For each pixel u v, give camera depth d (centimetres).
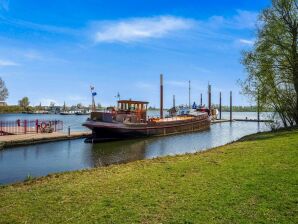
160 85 6825
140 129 4869
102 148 3697
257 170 1319
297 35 3316
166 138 4984
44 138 3909
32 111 18875
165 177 1287
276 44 3356
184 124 6119
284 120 3562
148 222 828
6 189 1249
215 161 1598
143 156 3145
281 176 1205
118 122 4547
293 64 3316
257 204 924
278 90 3409
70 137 4319
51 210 948
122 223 828
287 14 3350
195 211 887
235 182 1152
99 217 873
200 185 1136
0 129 4588
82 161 2805
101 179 1316
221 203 939
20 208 976
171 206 931
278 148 1861
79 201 1015
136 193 1069
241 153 1802
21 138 3719
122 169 1561
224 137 5203
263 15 3447
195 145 4122
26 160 2802
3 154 3081
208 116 7350
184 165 1535
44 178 1460
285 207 898
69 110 18600
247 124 8775
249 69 3453
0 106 17225
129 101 4978
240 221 812
